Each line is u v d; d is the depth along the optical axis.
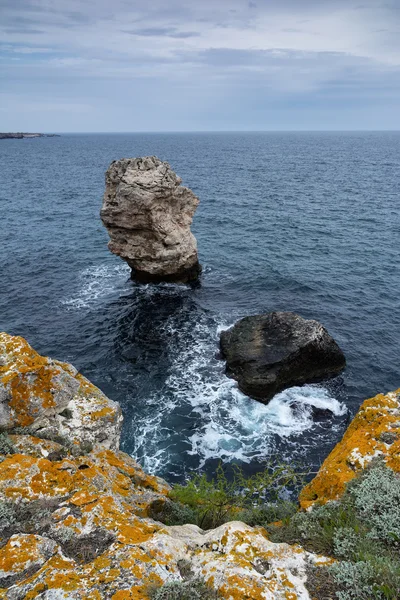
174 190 34.84
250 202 68.69
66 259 42.97
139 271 37.78
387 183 88.69
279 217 58.53
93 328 29.86
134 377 24.61
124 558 6.57
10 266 40.44
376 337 28.83
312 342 23.98
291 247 46.22
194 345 27.94
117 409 12.53
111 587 6.02
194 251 37.69
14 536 7.00
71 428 11.23
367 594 6.05
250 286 37.06
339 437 20.59
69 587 5.96
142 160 33.31
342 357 25.16
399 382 24.50
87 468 9.57
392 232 51.00
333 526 7.61
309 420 21.62
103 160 151.50
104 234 51.59
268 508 9.54
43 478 8.63
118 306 33.28
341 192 77.81
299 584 6.25
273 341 24.83
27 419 10.35
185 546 7.19
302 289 36.06
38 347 27.34
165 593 5.95
